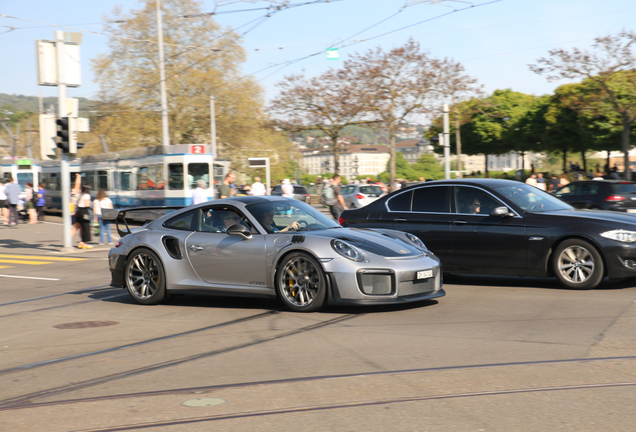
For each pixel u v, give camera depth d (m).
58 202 35.56
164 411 3.93
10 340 6.38
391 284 6.86
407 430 3.46
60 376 4.92
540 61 30.19
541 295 7.80
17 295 9.70
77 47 16.12
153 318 7.29
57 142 16.23
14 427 3.77
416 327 6.20
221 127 46.22
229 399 4.12
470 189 8.94
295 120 37.97
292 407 3.91
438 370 4.64
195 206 8.20
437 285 7.32
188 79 43.91
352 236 7.31
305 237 7.20
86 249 16.70
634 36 28.78
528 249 8.28
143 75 43.81
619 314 6.50
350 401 3.98
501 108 53.59
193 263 7.85
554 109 45.59
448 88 34.62
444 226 8.88
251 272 7.46
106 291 9.73
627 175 30.86
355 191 29.78
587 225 7.96
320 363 4.96
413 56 34.62
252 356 5.27
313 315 6.99
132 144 44.72
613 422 3.49
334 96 36.66
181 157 25.55
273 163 52.66
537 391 4.08
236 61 46.28
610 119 38.69
